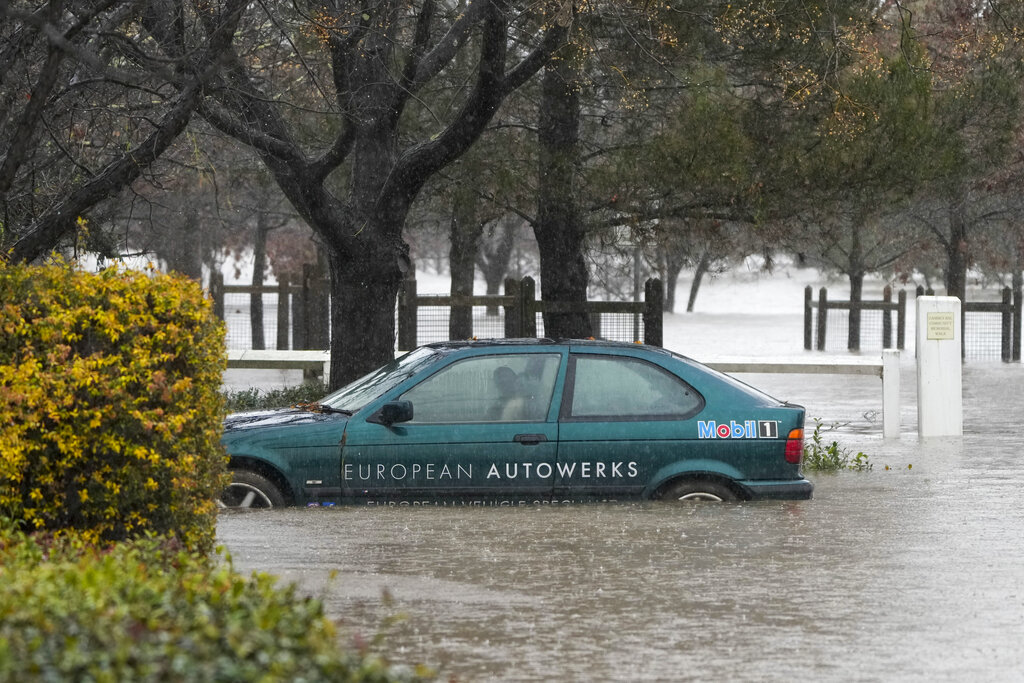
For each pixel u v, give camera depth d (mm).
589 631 22328
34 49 42812
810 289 133125
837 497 37625
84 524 24297
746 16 58719
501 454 33906
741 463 34406
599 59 62062
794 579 26406
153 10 46438
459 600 24359
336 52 52125
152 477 24078
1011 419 65750
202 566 19859
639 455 34188
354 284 56625
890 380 56875
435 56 56000
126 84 41750
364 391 35438
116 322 24203
